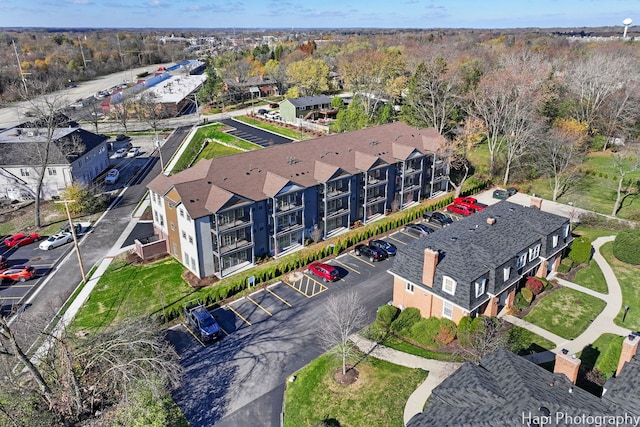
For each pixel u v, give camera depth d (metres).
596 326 37.41
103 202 65.12
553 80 89.25
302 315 40.34
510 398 23.58
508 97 73.50
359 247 51.00
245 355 35.50
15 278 46.16
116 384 29.45
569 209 61.84
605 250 49.69
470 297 34.66
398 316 38.78
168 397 30.62
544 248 42.09
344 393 30.92
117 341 30.75
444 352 34.81
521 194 68.19
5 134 73.88
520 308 39.84
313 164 54.78
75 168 68.81
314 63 139.38
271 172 51.00
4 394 28.23
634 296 41.47
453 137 86.88
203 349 36.25
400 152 61.31
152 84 150.25
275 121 115.38
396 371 32.75
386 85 112.94
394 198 62.75
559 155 69.94
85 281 45.94
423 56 131.75
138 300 42.78
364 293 43.62
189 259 47.50
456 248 38.09
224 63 188.00
